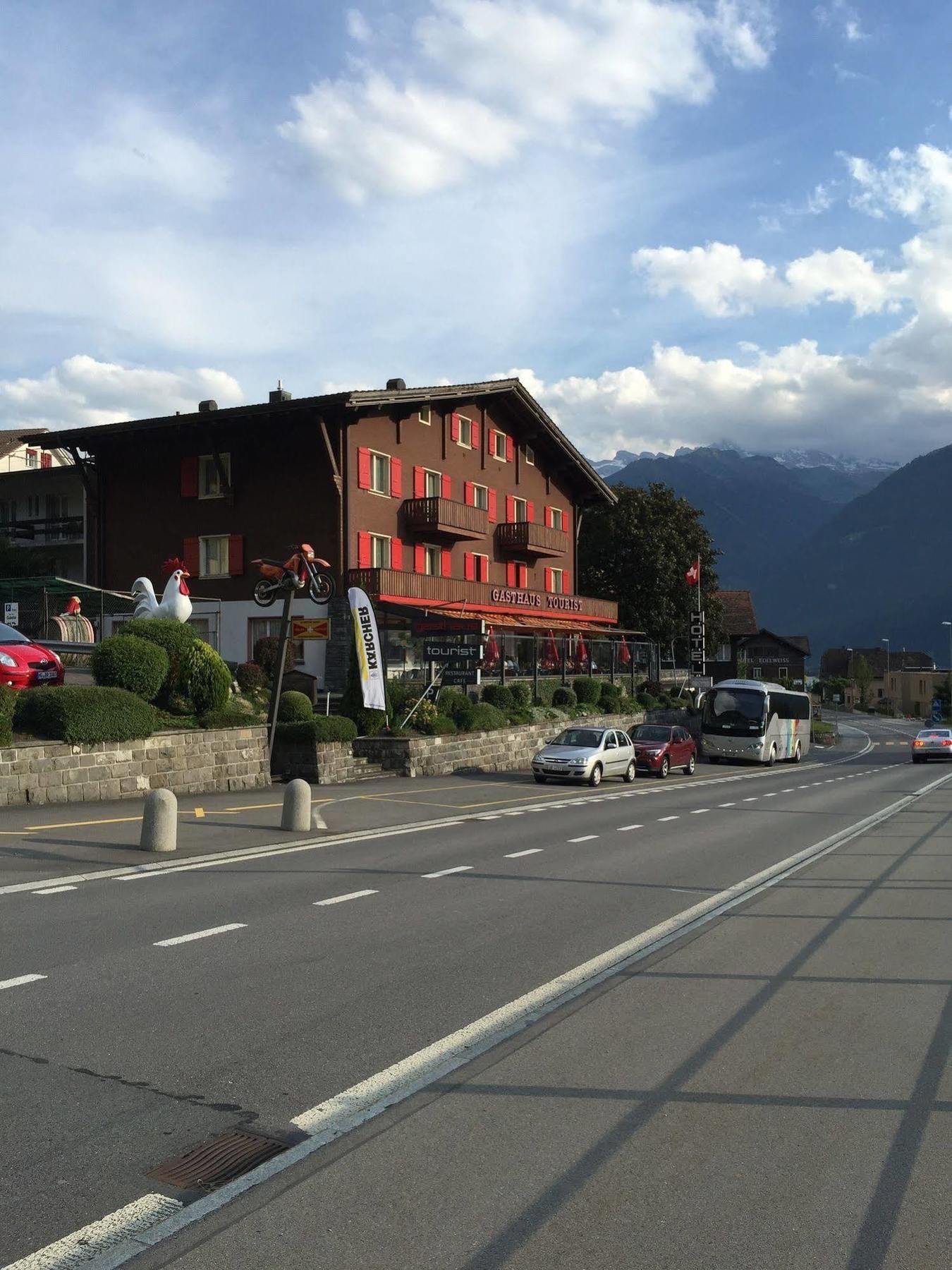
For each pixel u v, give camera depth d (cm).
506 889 1127
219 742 2161
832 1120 499
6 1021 623
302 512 3759
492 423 4775
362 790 2420
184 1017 638
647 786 2930
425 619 3497
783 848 1585
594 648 4741
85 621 3036
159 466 4031
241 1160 444
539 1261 366
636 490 6359
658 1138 474
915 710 14750
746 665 10275
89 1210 398
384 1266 361
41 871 1134
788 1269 365
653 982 750
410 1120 489
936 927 977
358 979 734
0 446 5206
